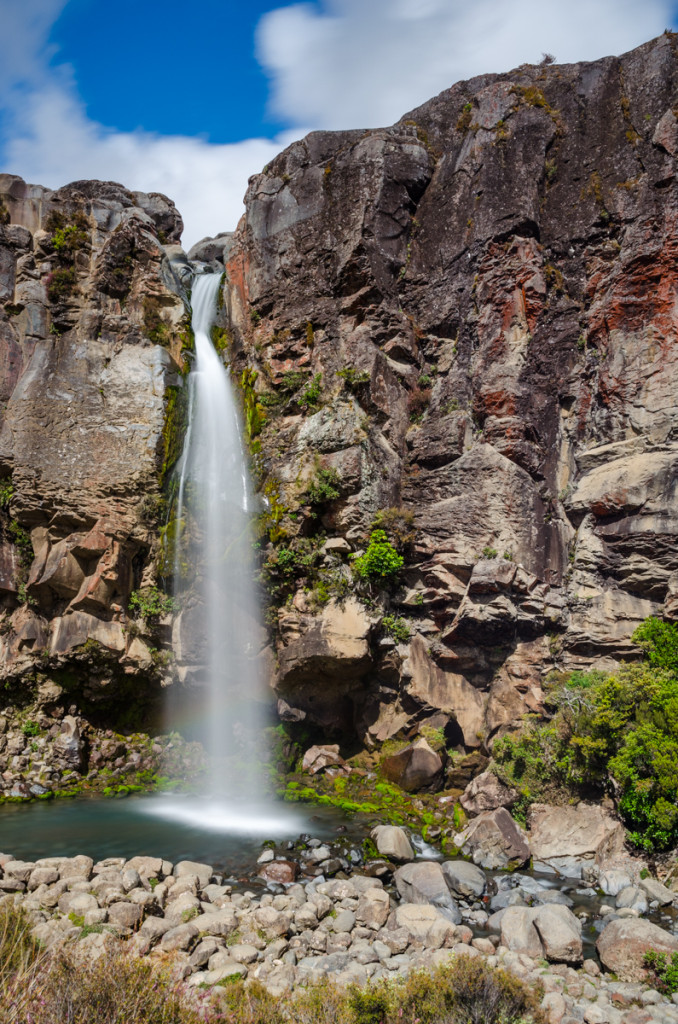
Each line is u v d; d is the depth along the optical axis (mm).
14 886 10883
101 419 19641
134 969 7500
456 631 17656
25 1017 6484
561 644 17047
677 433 16406
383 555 18125
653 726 13211
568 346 18641
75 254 22250
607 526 16938
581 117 19547
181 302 22875
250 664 19141
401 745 18062
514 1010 7777
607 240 18547
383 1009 7508
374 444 19250
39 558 19281
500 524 17656
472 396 19344
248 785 17906
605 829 13422
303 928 10312
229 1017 7141
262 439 21250
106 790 17625
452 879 12055
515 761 15453
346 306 20734
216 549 19922
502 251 19453
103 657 18828
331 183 21766
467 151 20609
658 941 9484
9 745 18531
